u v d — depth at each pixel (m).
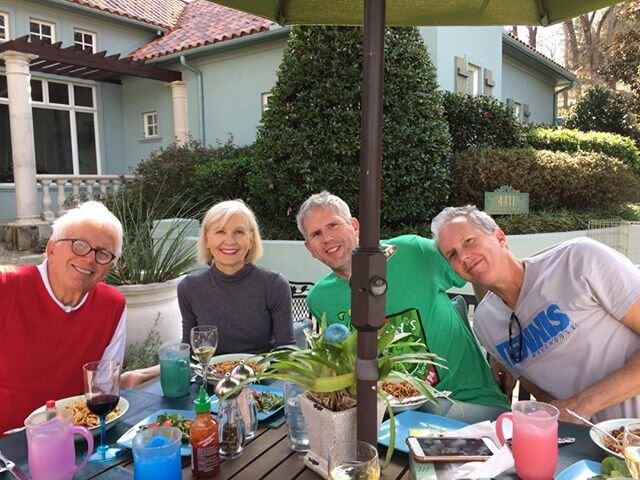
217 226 2.45
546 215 6.93
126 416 1.67
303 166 5.77
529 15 1.86
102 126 11.13
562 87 14.98
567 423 1.53
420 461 1.28
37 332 1.96
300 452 1.44
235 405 1.44
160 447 1.19
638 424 1.36
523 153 7.14
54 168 10.52
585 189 7.57
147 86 11.02
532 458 1.18
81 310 2.04
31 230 8.11
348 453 1.25
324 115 5.74
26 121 8.05
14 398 1.94
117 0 11.52
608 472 1.17
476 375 2.23
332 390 1.21
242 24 9.98
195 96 10.32
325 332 1.43
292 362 1.27
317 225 2.30
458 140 7.59
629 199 8.20
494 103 7.77
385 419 1.61
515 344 2.06
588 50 21.22
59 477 1.24
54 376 2.00
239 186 7.77
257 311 2.50
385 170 5.79
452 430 1.52
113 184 9.82
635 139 13.55
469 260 1.97
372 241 1.11
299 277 5.91
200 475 1.31
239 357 2.20
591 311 1.88
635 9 15.52
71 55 8.36
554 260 1.97
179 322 3.82
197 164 8.49
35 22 9.93
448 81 8.28
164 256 4.08
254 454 1.43
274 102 6.05
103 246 2.00
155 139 11.05
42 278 1.99
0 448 1.46
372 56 1.08
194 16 12.04
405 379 1.28
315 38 5.80
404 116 5.83
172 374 1.80
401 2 1.88
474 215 2.03
